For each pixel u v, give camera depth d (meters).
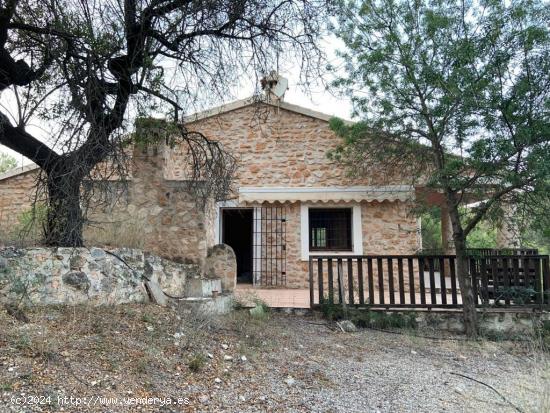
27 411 3.32
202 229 9.00
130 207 9.02
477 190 8.28
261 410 4.18
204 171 7.81
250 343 6.39
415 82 8.62
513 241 8.73
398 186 12.85
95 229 7.43
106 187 5.29
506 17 7.64
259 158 13.72
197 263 8.94
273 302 10.09
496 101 7.60
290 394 4.68
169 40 6.14
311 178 13.48
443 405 4.71
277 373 5.31
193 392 4.32
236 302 9.05
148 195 9.10
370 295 9.12
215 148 8.12
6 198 12.95
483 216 8.59
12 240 6.20
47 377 3.84
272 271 13.29
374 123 9.41
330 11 6.79
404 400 4.80
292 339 7.14
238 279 15.20
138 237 8.11
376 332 8.35
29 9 5.35
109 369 4.28
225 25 6.32
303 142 13.71
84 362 4.26
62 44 5.20
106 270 6.22
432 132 8.69
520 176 7.54
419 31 8.66
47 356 4.16
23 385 3.62
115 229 7.87
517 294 8.70
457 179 8.23
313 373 5.47
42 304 5.39
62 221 5.43
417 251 9.70
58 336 4.65
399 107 9.09
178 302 7.38
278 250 13.35
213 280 9.03
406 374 5.79
